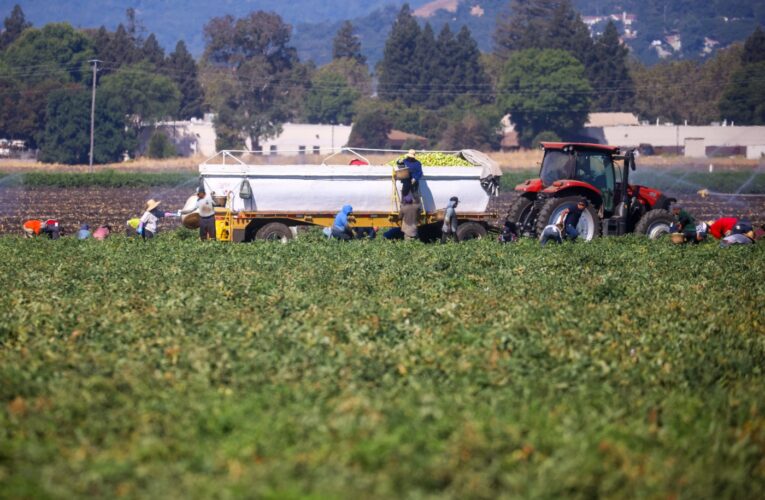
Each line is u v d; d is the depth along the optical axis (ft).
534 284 235.81
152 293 212.84
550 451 113.39
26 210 590.14
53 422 120.98
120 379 137.49
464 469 106.42
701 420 128.16
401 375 142.72
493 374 141.59
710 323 186.60
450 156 372.38
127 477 104.78
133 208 618.85
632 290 228.43
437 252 296.51
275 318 179.32
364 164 364.58
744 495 106.32
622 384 141.28
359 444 111.45
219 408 124.88
